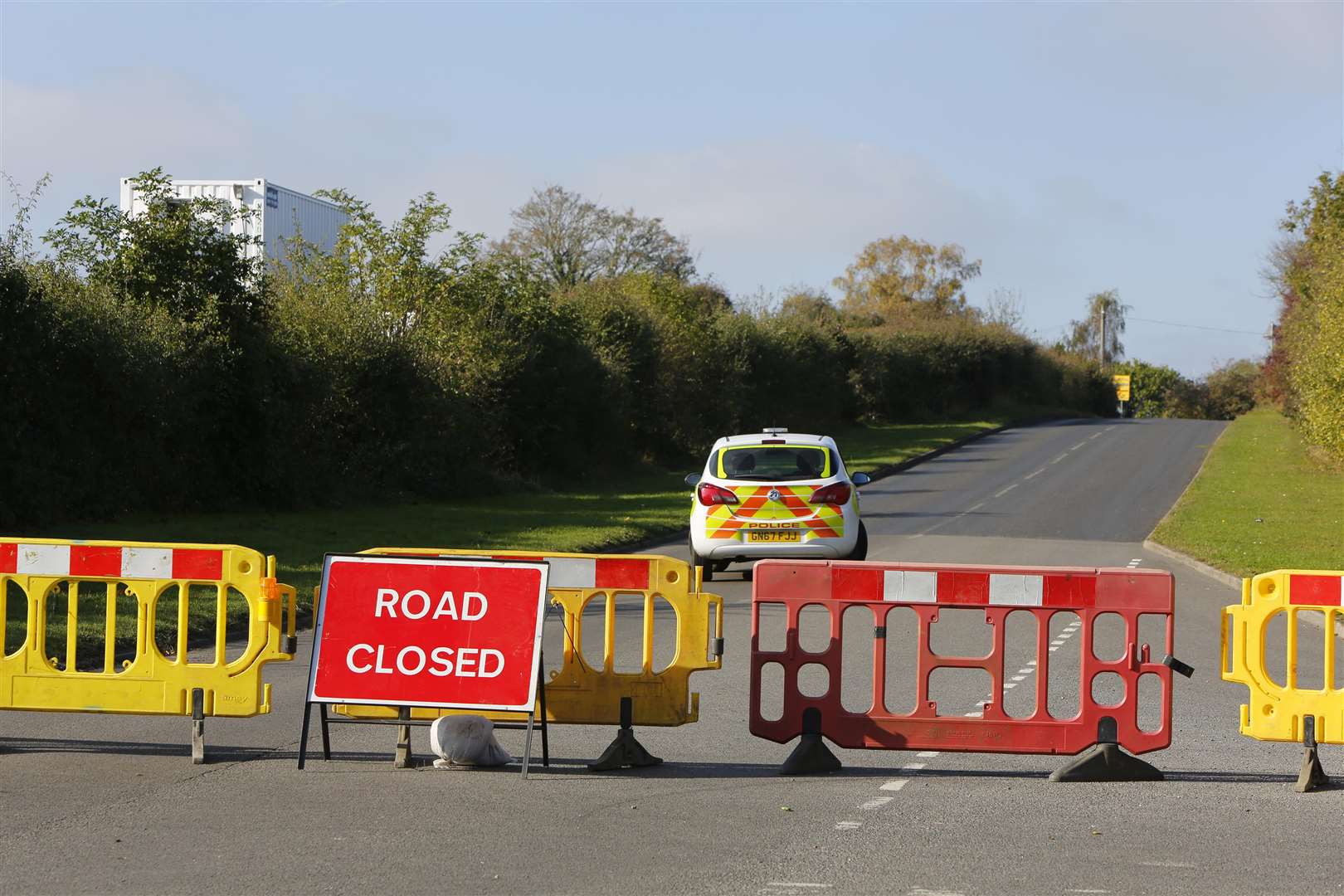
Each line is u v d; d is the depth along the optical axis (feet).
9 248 122.72
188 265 150.41
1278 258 354.13
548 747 50.29
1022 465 265.54
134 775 46.09
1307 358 213.87
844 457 270.46
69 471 128.88
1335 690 45.55
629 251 469.57
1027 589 47.21
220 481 152.46
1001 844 37.96
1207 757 50.65
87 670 65.62
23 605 79.77
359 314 180.14
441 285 201.77
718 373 301.43
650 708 49.49
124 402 132.57
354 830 38.96
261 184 211.82
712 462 110.63
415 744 52.21
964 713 57.16
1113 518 174.70
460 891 33.17
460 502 181.27
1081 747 46.98
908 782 46.21
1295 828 39.99
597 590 49.70
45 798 42.57
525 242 466.70
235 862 35.55
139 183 152.35
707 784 45.62
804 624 86.43
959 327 475.31
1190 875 34.91
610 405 234.58
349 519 147.43
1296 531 147.64
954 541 147.23
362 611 47.55
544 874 34.60
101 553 49.44
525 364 213.87
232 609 82.64
